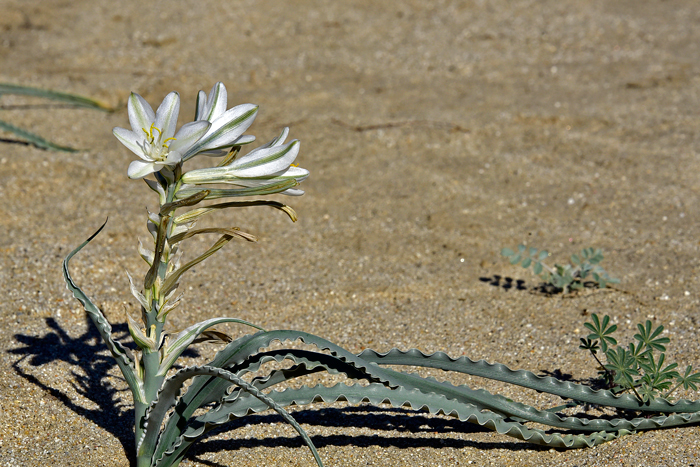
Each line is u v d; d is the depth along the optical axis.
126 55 6.95
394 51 7.28
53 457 2.46
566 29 7.83
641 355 2.56
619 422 2.45
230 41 7.41
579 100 6.12
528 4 8.57
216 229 2.03
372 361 2.37
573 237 4.28
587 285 3.79
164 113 1.86
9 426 2.58
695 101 6.01
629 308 3.52
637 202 4.63
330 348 2.09
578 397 2.46
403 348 3.24
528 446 2.56
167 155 1.86
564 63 6.99
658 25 7.87
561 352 3.18
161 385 2.14
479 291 3.77
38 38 7.32
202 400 2.15
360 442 2.59
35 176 4.74
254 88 6.33
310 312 3.55
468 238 4.29
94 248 3.98
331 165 5.17
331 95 6.21
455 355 3.19
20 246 3.94
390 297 3.70
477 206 4.65
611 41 7.49
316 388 2.16
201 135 1.83
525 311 3.56
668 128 5.59
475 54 7.23
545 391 2.45
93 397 2.81
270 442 2.59
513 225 4.43
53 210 4.39
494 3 8.59
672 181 4.85
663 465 2.35
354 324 3.45
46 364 2.97
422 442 2.59
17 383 2.82
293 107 5.97
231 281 3.79
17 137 5.27
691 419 2.45
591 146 5.38
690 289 3.63
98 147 5.27
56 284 3.60
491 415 2.27
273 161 1.94
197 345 3.23
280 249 4.17
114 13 8.04
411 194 4.80
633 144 5.39
